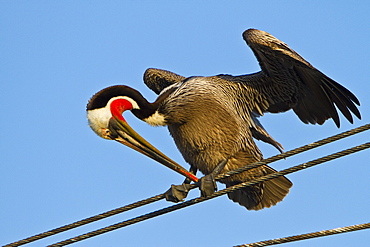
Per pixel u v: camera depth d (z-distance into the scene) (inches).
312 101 573.0
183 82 556.4
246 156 551.5
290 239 381.4
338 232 361.1
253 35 542.9
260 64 560.4
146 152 499.8
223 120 539.5
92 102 506.3
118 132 502.3
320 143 382.9
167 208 425.4
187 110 533.0
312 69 518.0
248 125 574.9
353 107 528.7
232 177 558.6
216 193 426.6
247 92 576.1
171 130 556.1
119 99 511.2
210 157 541.6
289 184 579.5
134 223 426.6
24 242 442.3
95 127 503.5
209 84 554.6
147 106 523.8
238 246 398.3
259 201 585.3
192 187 484.1
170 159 494.6
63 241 438.3
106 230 429.4
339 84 520.4
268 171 566.9
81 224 430.0
